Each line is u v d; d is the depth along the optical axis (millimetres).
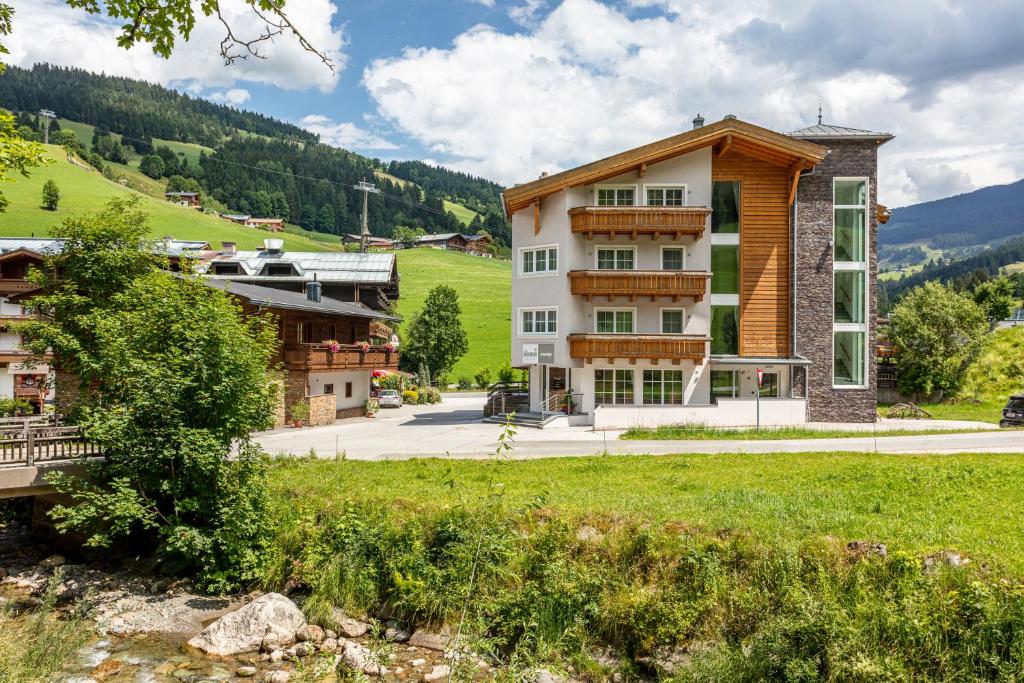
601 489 15789
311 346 35875
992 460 18531
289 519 15070
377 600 13023
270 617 12492
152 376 14375
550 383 36719
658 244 34000
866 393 33781
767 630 9352
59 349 19984
